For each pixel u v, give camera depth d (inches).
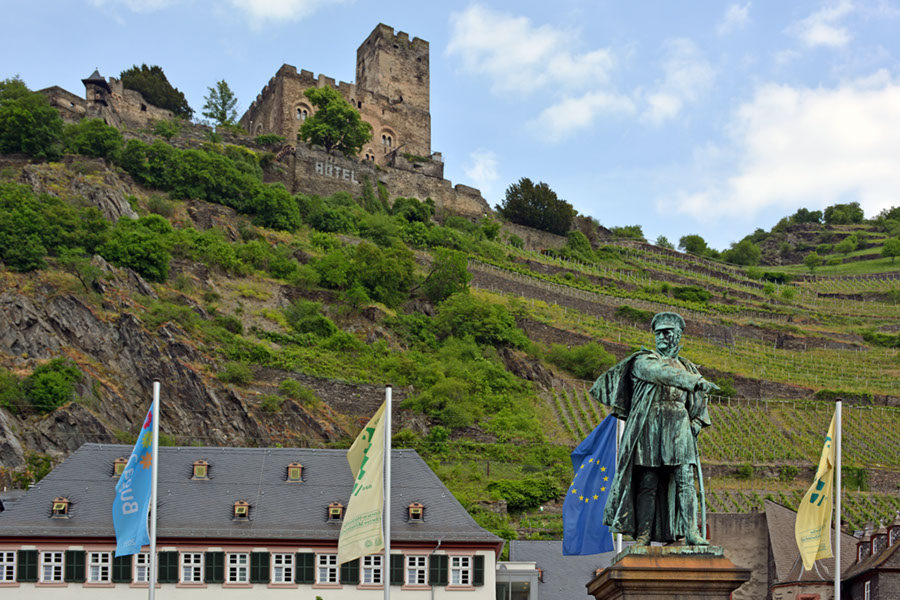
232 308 4389.8
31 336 3772.1
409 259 5009.8
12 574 2135.8
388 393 1364.4
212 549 2178.9
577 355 4788.4
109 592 2145.7
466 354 4554.6
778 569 2287.2
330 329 4421.8
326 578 2192.4
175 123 5802.2
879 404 4771.2
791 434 4328.3
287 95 6294.3
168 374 3804.1
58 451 3403.1
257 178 5447.8
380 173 6092.5
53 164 4800.7
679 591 772.0
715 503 3523.6
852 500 3686.0
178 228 4862.2
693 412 825.5
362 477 1347.2
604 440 1182.3
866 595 2027.6
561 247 6697.8
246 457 2381.9
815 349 5792.3
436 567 2213.3
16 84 5078.7
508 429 3976.4
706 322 5772.6
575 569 2377.0
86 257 4136.3
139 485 1462.8
